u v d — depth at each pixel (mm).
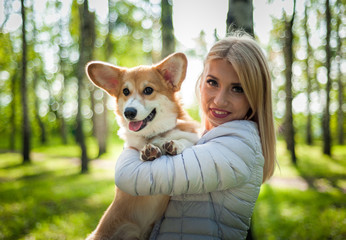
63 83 25469
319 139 26766
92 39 13180
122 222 2094
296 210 5590
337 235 4402
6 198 6902
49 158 15914
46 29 19297
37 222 5219
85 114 29766
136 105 2240
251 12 3113
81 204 6367
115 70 2625
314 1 14938
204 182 1441
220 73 1827
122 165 1639
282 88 19766
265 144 1897
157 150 1648
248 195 1646
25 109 13922
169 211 1707
